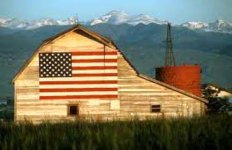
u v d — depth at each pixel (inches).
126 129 1035.3
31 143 954.1
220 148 875.4
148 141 932.6
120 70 2524.6
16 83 2522.1
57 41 2512.3
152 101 2534.5
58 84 2507.4
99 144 901.8
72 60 2507.4
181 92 2539.4
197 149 895.1
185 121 1222.3
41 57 2514.8
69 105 2502.5
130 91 2527.1
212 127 1047.6
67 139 985.5
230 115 1311.5
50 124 1341.0
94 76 2512.3
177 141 901.2
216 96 3334.2
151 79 2536.9
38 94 2512.3
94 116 2500.0
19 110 2514.8
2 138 1059.3
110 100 2514.8
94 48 2511.1
